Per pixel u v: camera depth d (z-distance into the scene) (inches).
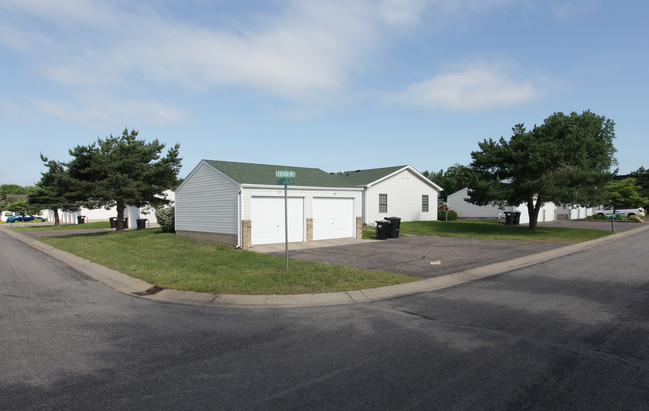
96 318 252.1
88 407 136.6
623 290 311.1
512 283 344.8
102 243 706.2
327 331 221.0
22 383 156.6
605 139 1371.8
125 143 933.2
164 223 850.8
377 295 305.9
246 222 578.9
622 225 1181.1
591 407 133.0
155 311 268.4
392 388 148.9
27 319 250.4
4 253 641.0
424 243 653.3
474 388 148.0
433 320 238.8
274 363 175.5
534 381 153.4
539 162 789.2
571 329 216.7
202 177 693.3
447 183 2436.0
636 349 185.8
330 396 143.1
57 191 885.8
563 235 801.6
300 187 656.4
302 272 376.5
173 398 143.0
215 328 229.0
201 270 400.5
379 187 1091.3
